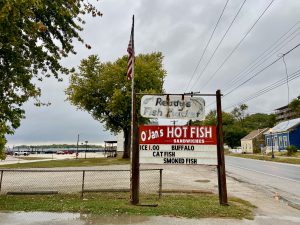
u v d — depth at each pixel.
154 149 10.14
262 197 12.70
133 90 10.70
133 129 10.23
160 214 8.59
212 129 10.16
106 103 45.38
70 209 9.05
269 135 68.44
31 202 10.24
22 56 13.65
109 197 11.66
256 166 30.56
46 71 14.62
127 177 19.81
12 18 9.69
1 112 12.73
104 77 44.94
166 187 15.06
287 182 17.84
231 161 39.84
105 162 37.28
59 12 12.23
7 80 13.11
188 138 10.14
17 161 45.34
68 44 14.27
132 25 12.57
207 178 19.27
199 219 8.15
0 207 9.36
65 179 19.02
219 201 10.26
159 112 10.42
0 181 13.72
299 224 8.03
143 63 45.25
